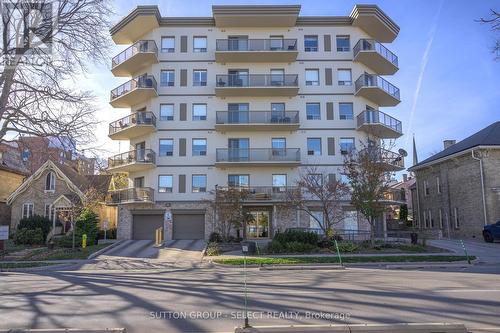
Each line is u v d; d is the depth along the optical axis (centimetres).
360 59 4003
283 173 3884
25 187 3831
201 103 3959
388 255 2202
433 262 1998
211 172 3872
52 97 2072
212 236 3269
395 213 5853
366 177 2617
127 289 1232
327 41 4072
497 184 3294
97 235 3338
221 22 3984
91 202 3381
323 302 960
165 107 3962
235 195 3136
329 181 3231
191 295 1100
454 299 979
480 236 3328
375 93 3966
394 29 4203
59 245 2989
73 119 2134
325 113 3969
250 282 1362
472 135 3888
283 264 2000
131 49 3972
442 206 3941
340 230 3372
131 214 3816
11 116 2041
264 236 3784
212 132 3925
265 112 3884
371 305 916
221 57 3931
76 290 1223
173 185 3844
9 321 804
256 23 4006
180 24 4044
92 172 4684
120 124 4034
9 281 1492
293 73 4016
